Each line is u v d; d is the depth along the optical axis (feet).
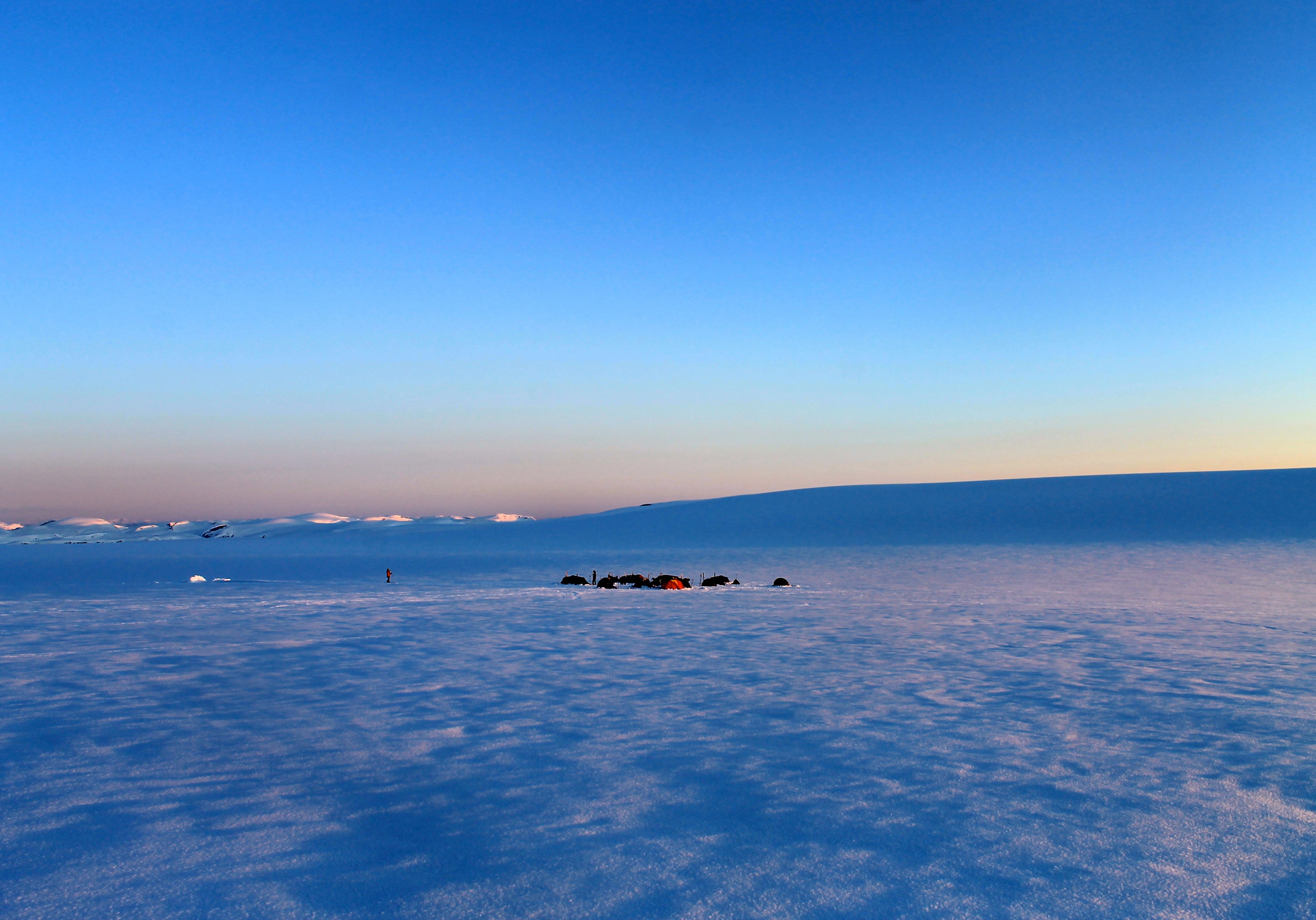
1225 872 11.05
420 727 19.75
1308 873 11.01
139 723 19.98
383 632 40.63
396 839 12.21
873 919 9.55
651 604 58.65
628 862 11.32
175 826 12.65
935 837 12.37
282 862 11.20
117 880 10.53
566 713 21.59
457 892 10.27
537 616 49.96
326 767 16.14
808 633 40.88
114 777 15.31
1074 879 10.78
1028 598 64.03
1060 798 14.33
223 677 26.94
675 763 16.56
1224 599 63.00
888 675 27.84
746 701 23.30
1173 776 15.69
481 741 18.40
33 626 43.37
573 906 9.86
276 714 21.25
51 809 13.35
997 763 16.56
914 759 16.93
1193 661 31.17
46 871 10.78
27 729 19.15
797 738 18.72
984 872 11.02
